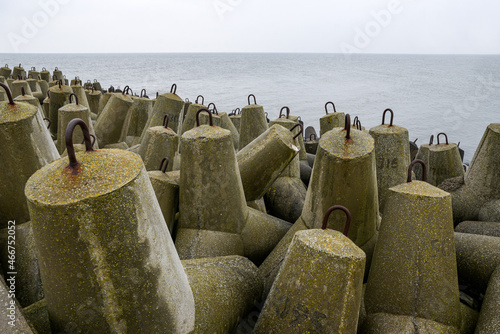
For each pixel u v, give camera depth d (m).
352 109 20.67
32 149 2.45
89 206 1.38
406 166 4.02
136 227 1.51
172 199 3.18
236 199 3.17
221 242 3.06
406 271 2.24
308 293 1.87
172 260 1.75
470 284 2.86
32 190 1.44
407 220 2.26
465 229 3.57
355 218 2.80
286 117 6.02
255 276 2.66
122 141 6.38
